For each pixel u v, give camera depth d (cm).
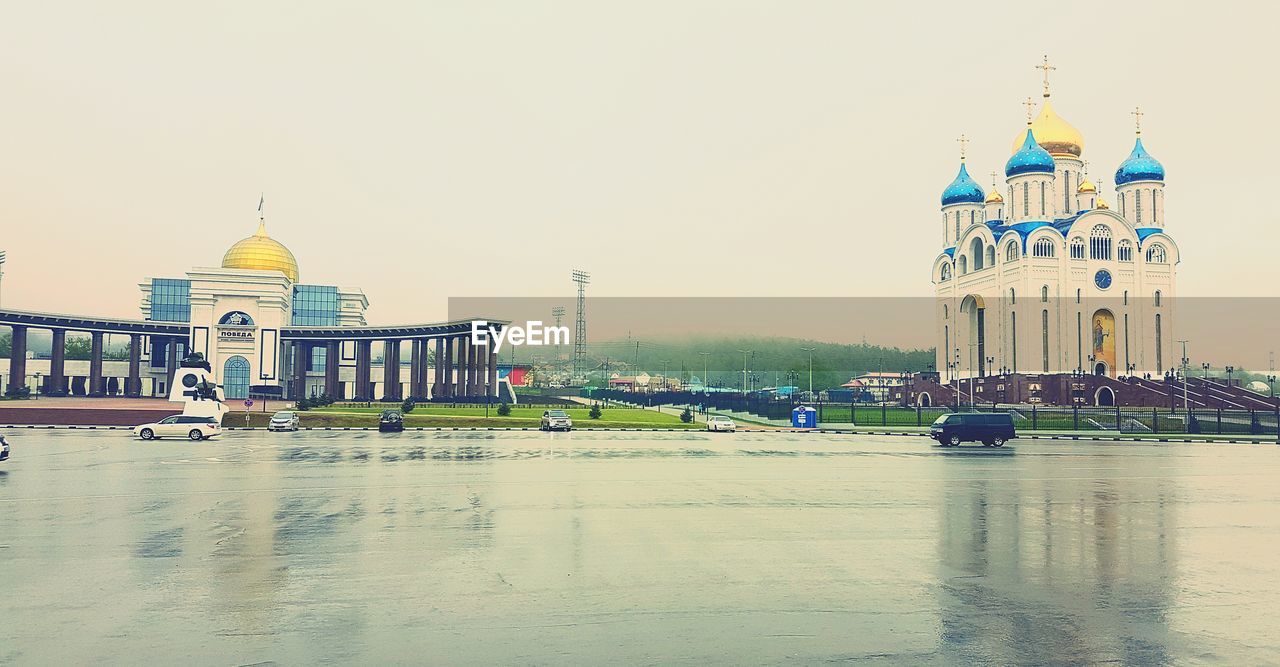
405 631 892
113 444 3884
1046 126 9688
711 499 1989
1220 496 2119
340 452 3481
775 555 1312
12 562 1237
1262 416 6319
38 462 2920
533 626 914
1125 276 9162
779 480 2438
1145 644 860
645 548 1366
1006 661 802
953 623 936
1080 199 10081
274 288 10012
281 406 7988
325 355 11675
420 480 2388
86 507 1820
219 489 2158
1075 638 880
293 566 1216
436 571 1188
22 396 8181
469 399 9125
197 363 7300
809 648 841
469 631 895
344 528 1551
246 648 831
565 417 5603
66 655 808
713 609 991
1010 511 1817
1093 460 3381
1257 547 1402
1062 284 8956
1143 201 9450
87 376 10619
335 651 822
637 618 950
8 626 905
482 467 2811
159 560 1255
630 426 5991
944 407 8569
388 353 10331
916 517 1720
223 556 1287
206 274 9775
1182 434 5600
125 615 951
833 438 4959
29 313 8738
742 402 8506
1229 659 812
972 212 10619
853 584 1122
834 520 1672
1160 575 1183
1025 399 8750
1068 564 1256
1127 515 1766
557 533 1505
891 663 795
